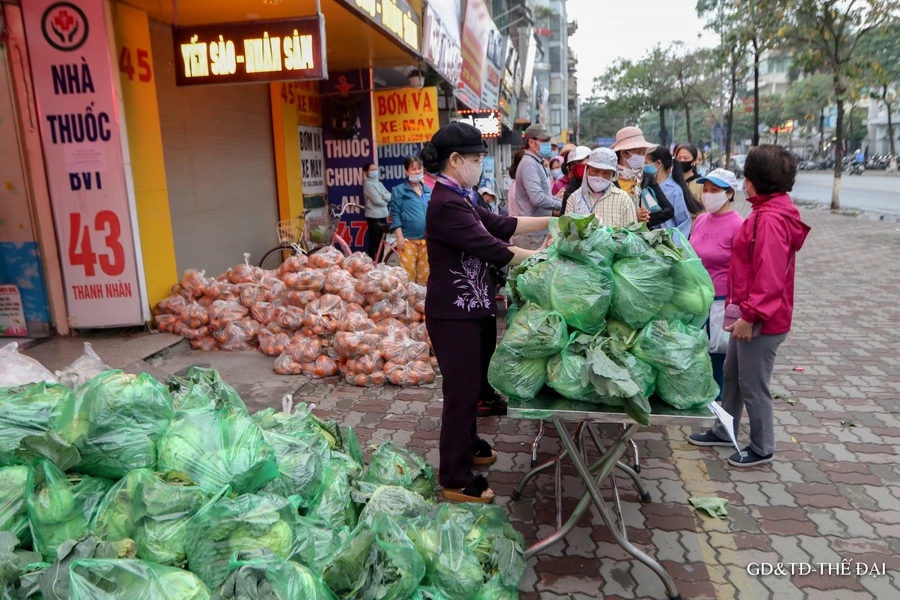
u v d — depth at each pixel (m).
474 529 2.70
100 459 2.25
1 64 5.43
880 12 17.69
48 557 2.06
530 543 3.21
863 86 20.06
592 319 2.84
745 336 3.76
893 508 3.49
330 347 5.69
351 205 9.87
